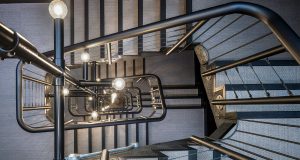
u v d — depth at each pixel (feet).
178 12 10.09
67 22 10.64
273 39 9.07
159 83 12.25
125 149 7.06
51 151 10.31
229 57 9.08
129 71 17.88
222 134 6.79
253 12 3.17
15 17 10.39
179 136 15.28
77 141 13.21
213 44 9.20
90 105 15.11
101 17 10.46
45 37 10.44
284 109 7.19
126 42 10.12
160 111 15.34
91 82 6.95
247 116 6.72
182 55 16.62
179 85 16.07
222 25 9.22
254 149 6.70
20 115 6.77
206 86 9.31
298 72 7.83
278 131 6.72
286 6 9.45
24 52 2.23
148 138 15.38
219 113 7.91
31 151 10.28
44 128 7.45
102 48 10.13
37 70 9.92
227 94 7.20
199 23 6.16
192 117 15.25
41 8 10.40
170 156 6.68
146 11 10.30
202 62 9.50
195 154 6.68
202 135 15.17
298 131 6.67
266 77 7.85
